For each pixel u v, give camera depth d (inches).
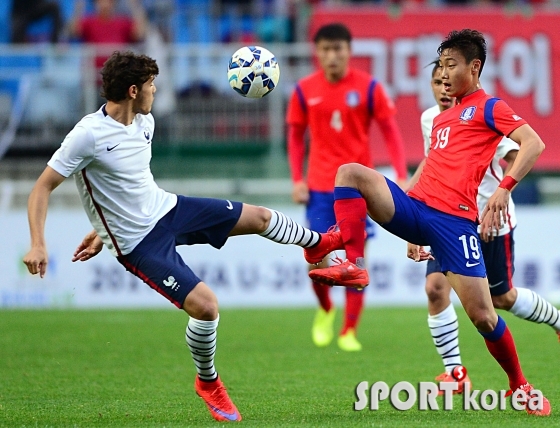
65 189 2096.5
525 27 2123.5
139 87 794.2
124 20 2306.8
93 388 1008.2
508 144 990.4
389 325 1615.4
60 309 1898.4
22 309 1899.6
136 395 962.7
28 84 2091.5
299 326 1606.8
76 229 1946.4
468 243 818.8
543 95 2122.3
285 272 1948.8
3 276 1943.9
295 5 2433.6
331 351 1310.3
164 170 2132.1
